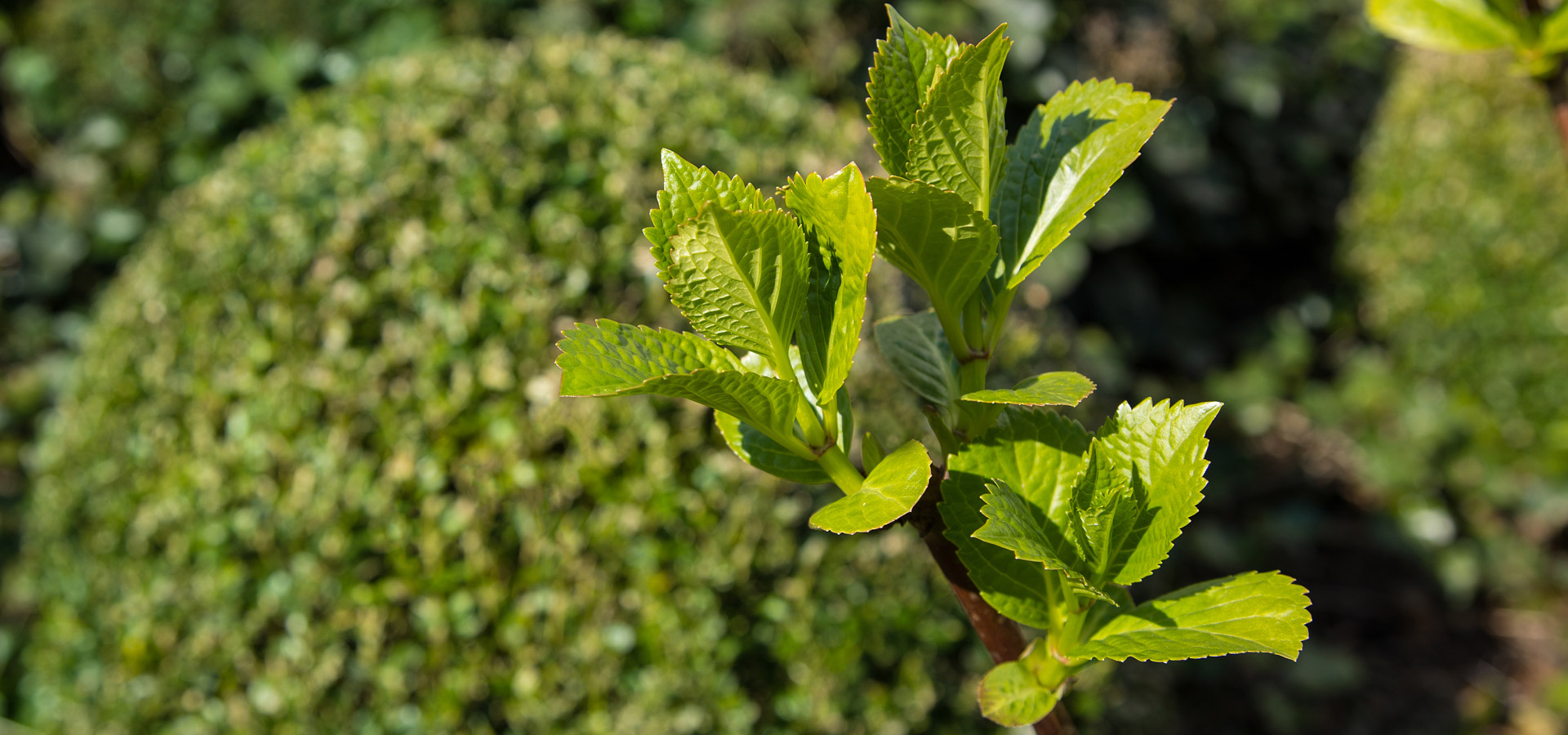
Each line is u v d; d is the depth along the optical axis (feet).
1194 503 2.08
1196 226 11.64
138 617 5.66
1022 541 2.04
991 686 2.17
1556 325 9.32
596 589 4.86
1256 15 11.55
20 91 10.62
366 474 5.02
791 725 4.97
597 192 5.35
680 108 5.88
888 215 2.06
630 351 2.09
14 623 8.72
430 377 5.02
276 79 10.11
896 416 5.08
